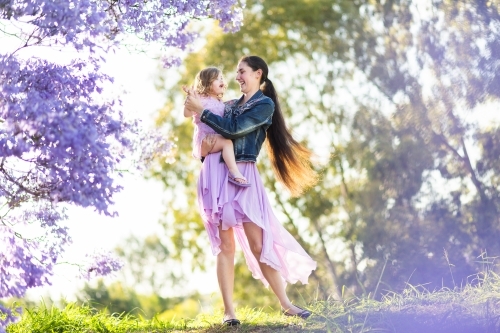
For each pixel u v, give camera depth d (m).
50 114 4.93
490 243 16.75
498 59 17.02
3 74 5.34
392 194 18.09
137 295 32.41
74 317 7.09
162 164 20.41
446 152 17.75
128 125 5.96
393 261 17.36
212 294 7.15
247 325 6.00
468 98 17.23
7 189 5.57
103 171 5.11
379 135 18.81
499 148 17.06
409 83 18.47
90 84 5.69
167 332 6.38
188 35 6.77
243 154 5.92
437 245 17.14
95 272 6.08
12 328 6.68
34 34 5.54
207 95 6.09
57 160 5.12
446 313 5.55
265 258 5.86
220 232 5.93
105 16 5.42
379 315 5.72
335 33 20.25
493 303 5.59
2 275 5.31
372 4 20.22
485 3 17.25
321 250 20.38
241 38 20.78
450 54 17.55
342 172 19.91
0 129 4.99
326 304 6.23
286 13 20.47
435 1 18.12
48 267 5.56
